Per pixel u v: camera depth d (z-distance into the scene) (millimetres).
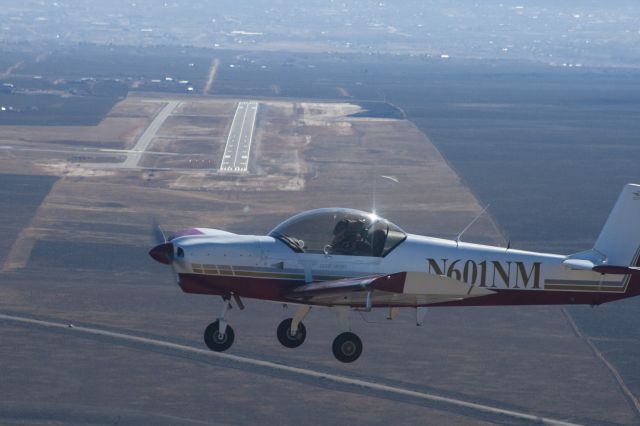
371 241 51969
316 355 144500
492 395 133375
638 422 127000
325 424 120562
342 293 48281
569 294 54875
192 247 51156
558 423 125000
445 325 161375
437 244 53219
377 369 140375
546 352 152125
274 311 164125
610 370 145500
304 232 51875
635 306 177375
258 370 138000
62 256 197000
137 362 140375
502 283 54000
